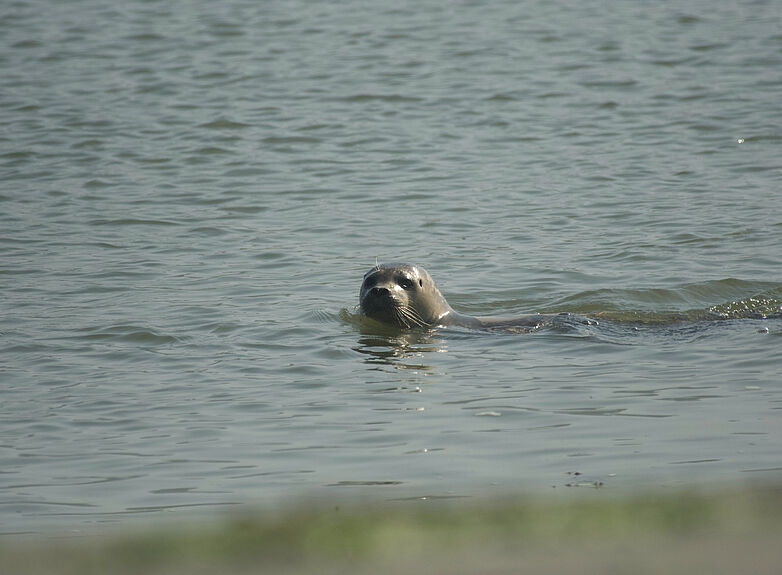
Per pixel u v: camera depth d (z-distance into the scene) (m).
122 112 98.88
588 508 17.94
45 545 18.25
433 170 83.06
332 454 35.88
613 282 58.94
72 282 59.28
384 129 94.00
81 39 124.50
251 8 138.88
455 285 59.44
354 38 124.31
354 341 49.91
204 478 34.03
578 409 39.75
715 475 31.94
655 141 89.31
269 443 37.16
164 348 48.56
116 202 75.81
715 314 52.94
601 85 105.94
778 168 81.31
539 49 119.00
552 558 14.80
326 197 77.06
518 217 71.81
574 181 79.56
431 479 32.84
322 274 61.19
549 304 56.34
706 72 109.31
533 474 32.91
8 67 113.50
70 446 37.38
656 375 43.62
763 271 59.75
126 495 32.88
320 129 93.88
